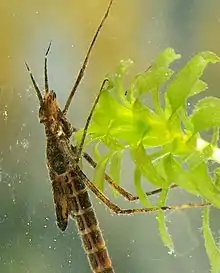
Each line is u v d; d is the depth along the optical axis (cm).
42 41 17
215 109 12
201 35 16
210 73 15
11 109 16
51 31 17
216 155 12
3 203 15
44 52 16
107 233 15
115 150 13
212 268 13
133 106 12
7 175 15
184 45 16
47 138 14
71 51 16
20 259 15
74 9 17
